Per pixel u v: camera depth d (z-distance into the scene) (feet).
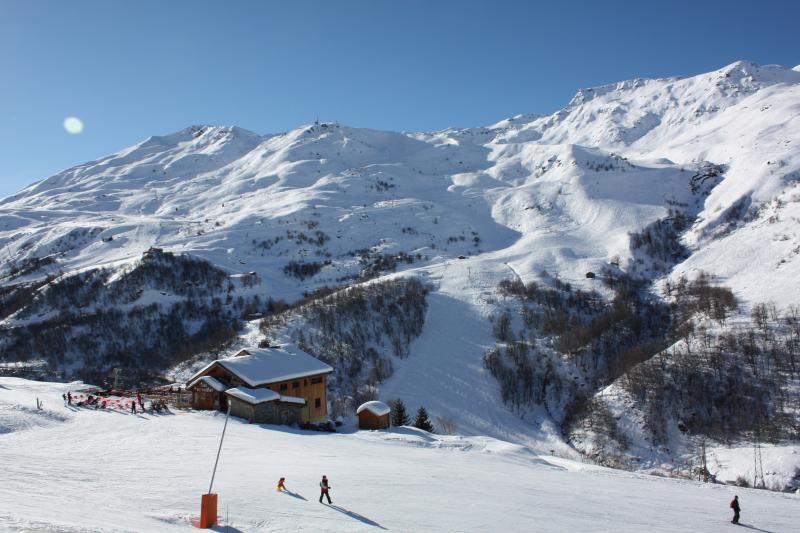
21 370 434.30
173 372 404.98
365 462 132.87
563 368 376.27
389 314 433.48
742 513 117.80
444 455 161.38
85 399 204.03
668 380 318.86
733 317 375.25
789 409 277.64
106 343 468.75
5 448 128.98
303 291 579.48
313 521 80.59
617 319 434.30
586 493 122.83
